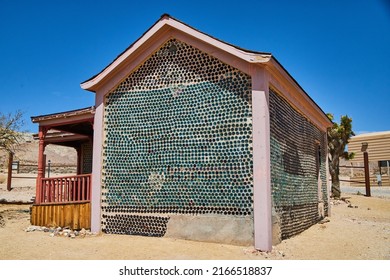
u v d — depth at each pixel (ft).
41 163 40.68
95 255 26.89
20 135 58.03
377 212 61.05
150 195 33.88
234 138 31.01
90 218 36.04
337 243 33.81
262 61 29.73
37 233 34.83
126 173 35.19
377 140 115.44
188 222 31.91
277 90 34.04
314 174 47.78
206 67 33.12
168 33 34.94
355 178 115.24
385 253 30.25
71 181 38.81
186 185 32.40
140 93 35.83
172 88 34.42
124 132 35.94
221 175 31.12
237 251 28.25
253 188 29.60
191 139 32.76
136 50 35.50
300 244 32.60
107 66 36.29
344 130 74.90
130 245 29.91
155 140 34.40
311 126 48.03
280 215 33.01
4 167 117.91
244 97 31.12
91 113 38.04
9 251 27.78
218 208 30.94
